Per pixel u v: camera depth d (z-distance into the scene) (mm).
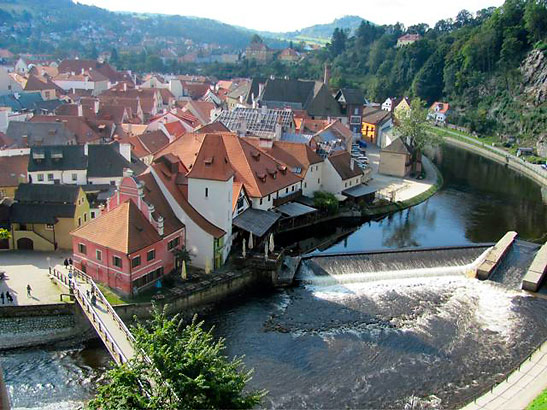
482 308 76500
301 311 73562
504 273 87125
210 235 77375
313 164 115062
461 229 113562
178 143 104438
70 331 66500
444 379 60250
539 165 174500
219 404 39688
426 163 178625
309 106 199375
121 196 74312
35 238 82188
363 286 81188
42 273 74312
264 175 98062
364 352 64688
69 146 99812
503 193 147500
